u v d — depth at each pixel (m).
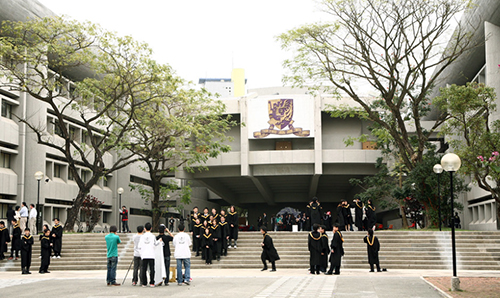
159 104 30.97
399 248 21.33
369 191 33.41
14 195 34.97
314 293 11.59
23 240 18.78
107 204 47.16
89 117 43.06
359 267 19.95
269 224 62.94
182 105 32.88
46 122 37.34
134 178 52.50
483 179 23.03
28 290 12.86
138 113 31.55
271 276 16.39
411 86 28.48
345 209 25.31
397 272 17.80
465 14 32.28
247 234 23.69
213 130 38.00
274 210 63.50
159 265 13.50
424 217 29.81
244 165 41.34
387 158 39.09
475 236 22.20
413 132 41.47
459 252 20.62
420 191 28.28
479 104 23.17
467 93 22.97
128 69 27.31
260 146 43.72
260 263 20.59
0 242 21.80
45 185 36.62
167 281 13.97
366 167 41.91
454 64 38.28
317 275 16.61
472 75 38.88
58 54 27.83
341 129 44.00
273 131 41.19
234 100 42.59
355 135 43.84
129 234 24.34
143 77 27.94
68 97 40.56
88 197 39.41
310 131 41.00
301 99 41.25
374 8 26.06
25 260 18.72
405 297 10.73
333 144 43.84
